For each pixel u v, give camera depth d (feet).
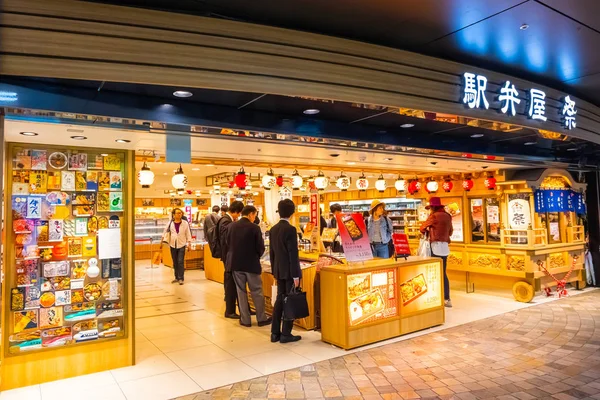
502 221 25.14
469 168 24.44
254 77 10.00
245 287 18.52
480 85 13.46
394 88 11.90
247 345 15.80
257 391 11.69
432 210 21.80
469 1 9.45
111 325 13.75
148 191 49.62
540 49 12.41
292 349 15.28
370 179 44.55
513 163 22.09
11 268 12.28
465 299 23.32
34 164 12.71
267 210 31.37
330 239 22.39
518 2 9.48
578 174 27.25
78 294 13.21
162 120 11.32
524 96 14.82
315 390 11.71
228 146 15.46
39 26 8.39
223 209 22.25
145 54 9.04
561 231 25.98
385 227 22.25
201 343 16.12
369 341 15.61
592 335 16.44
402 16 10.14
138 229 50.42
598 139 19.22
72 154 13.28
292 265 15.56
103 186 13.65
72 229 13.19
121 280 13.85
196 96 11.37
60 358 12.85
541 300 22.95
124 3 9.09
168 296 25.35
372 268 15.85
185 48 9.36
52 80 9.47
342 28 10.88
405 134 16.97
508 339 16.07
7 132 11.28
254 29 10.06
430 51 12.56
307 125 14.24
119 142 12.90
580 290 25.70
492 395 11.26
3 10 8.21
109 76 8.75
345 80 11.15
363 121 15.33
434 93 12.60
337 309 15.37
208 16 9.64
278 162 22.06
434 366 13.39
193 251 38.60
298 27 10.77
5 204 12.15
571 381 12.12
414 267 17.28
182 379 12.64
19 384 12.28
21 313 12.41
